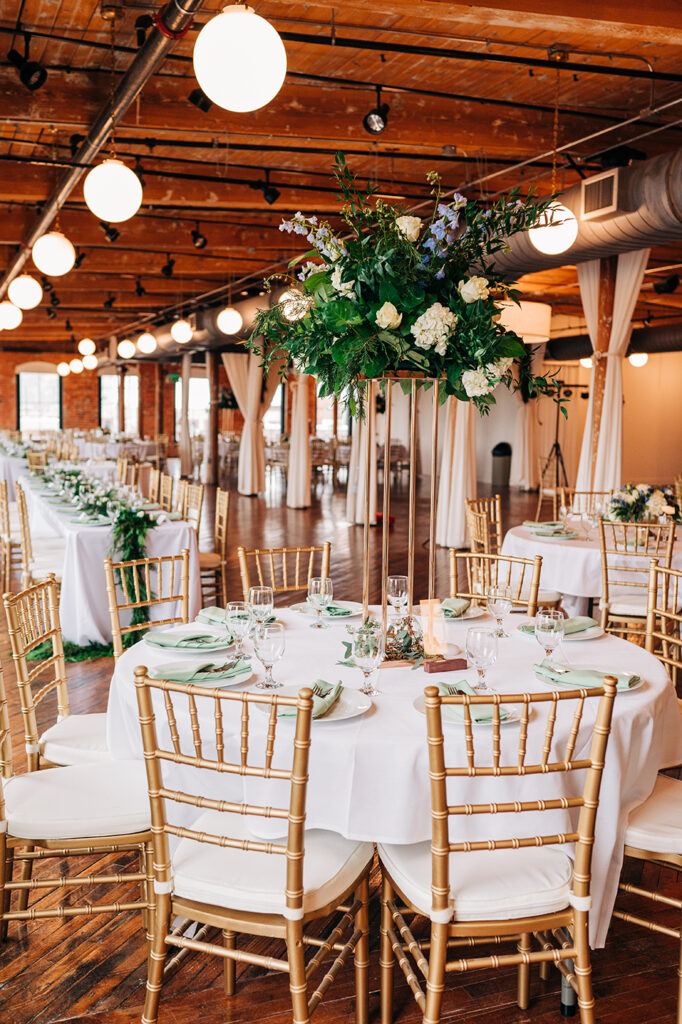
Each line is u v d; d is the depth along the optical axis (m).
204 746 2.25
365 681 2.38
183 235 9.63
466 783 2.09
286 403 23.67
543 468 17.58
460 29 5.04
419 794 2.06
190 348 16.22
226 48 2.72
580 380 17.62
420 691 2.42
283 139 6.71
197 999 2.33
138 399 23.55
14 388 22.03
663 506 5.28
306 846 2.13
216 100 2.84
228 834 2.18
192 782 2.29
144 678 1.91
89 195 4.09
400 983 2.43
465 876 1.99
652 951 2.57
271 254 10.90
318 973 2.46
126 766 2.55
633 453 17.81
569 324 17.34
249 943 2.60
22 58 5.01
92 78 5.73
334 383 2.66
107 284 13.20
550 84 5.90
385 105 5.61
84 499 6.92
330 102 6.05
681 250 10.38
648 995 2.37
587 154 6.88
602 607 4.56
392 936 2.21
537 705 2.27
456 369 2.59
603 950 2.58
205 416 24.12
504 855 2.09
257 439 15.15
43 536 7.18
